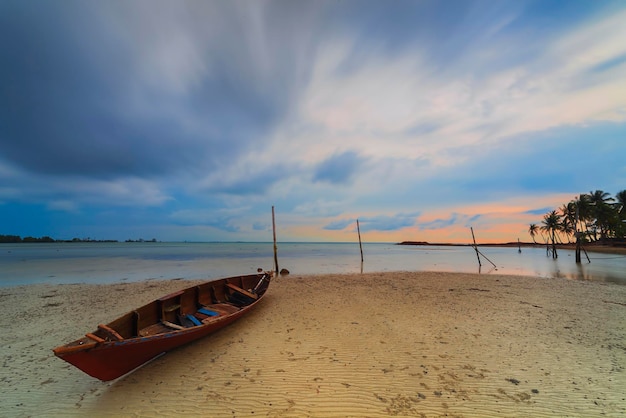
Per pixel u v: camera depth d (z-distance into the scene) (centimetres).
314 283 1714
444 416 445
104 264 3200
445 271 2448
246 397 504
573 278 1916
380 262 3581
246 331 837
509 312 1021
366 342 744
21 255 4972
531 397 491
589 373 573
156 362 643
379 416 447
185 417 454
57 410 478
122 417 457
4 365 648
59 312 1095
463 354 667
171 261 3634
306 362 633
